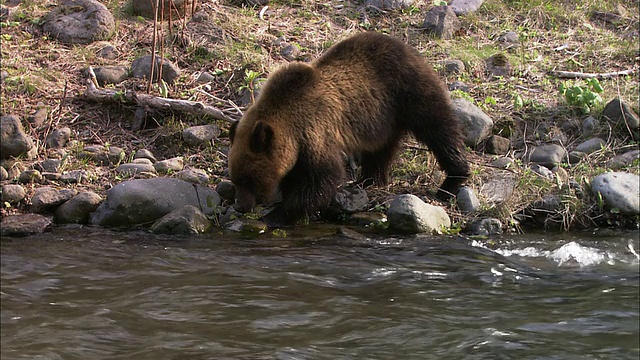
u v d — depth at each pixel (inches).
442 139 343.6
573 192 344.8
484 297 262.2
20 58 427.5
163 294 259.4
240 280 272.1
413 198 327.6
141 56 433.1
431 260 295.1
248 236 317.4
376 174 358.0
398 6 503.5
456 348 222.7
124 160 368.5
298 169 330.3
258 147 312.7
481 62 455.2
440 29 481.7
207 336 227.8
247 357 213.9
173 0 465.1
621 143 390.3
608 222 340.8
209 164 369.1
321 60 335.9
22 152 355.6
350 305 252.5
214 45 447.2
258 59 431.8
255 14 486.9
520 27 500.1
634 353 220.4
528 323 241.3
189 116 392.5
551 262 298.0
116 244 306.3
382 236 320.5
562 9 523.5
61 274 276.2
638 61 471.2
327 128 323.3
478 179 358.9
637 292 268.4
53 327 233.9
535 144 393.1
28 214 326.6
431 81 342.6
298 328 234.4
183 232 318.0
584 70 461.1
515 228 334.6
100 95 398.0
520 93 430.6
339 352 218.7
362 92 333.1
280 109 319.6
